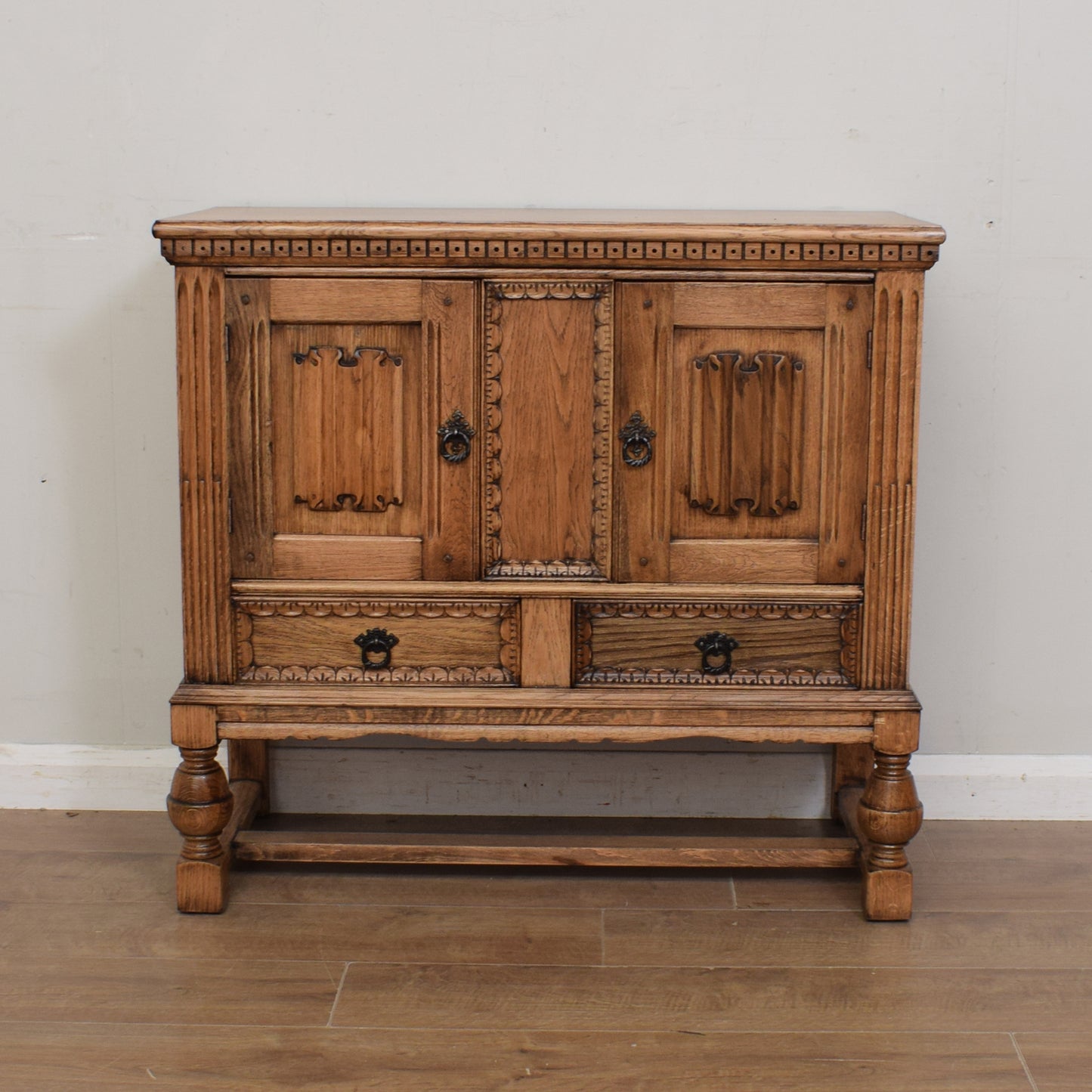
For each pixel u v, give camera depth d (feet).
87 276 9.95
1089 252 9.84
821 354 8.27
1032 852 9.87
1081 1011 7.86
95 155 9.83
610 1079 7.18
